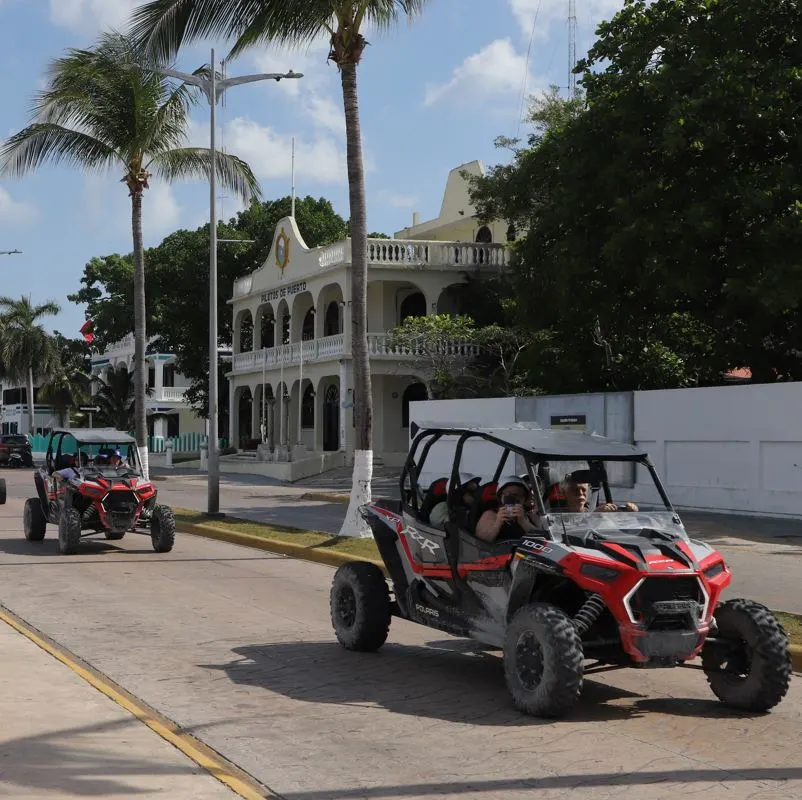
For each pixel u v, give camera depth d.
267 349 50.59
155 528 17.42
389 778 6.04
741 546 17.44
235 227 58.22
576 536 7.66
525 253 28.98
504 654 7.61
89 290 75.50
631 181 24.77
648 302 27.34
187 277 55.50
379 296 45.97
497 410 28.94
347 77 17.84
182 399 72.44
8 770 5.84
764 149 24.22
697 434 23.53
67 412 78.56
